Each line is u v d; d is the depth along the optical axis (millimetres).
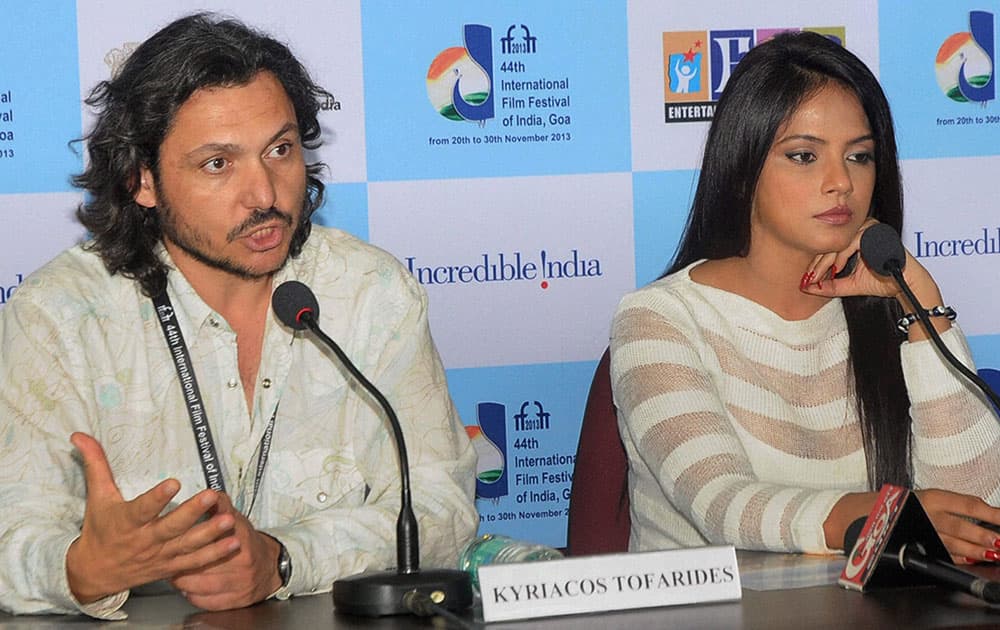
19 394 2484
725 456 2721
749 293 3098
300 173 2564
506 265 3910
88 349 2588
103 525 2064
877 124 2982
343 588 2072
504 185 3896
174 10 3652
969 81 4105
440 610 1986
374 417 2762
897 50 4066
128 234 2639
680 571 1988
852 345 3064
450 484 2688
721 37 3977
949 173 4113
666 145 3977
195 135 2471
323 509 2729
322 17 3742
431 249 3861
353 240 2910
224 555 2049
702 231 3133
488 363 3916
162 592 2543
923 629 1781
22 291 2607
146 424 2629
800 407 3051
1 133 3580
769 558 2422
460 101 3850
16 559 2229
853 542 2307
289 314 2305
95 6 3607
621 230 3965
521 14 3867
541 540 3977
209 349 2676
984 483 2910
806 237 2938
